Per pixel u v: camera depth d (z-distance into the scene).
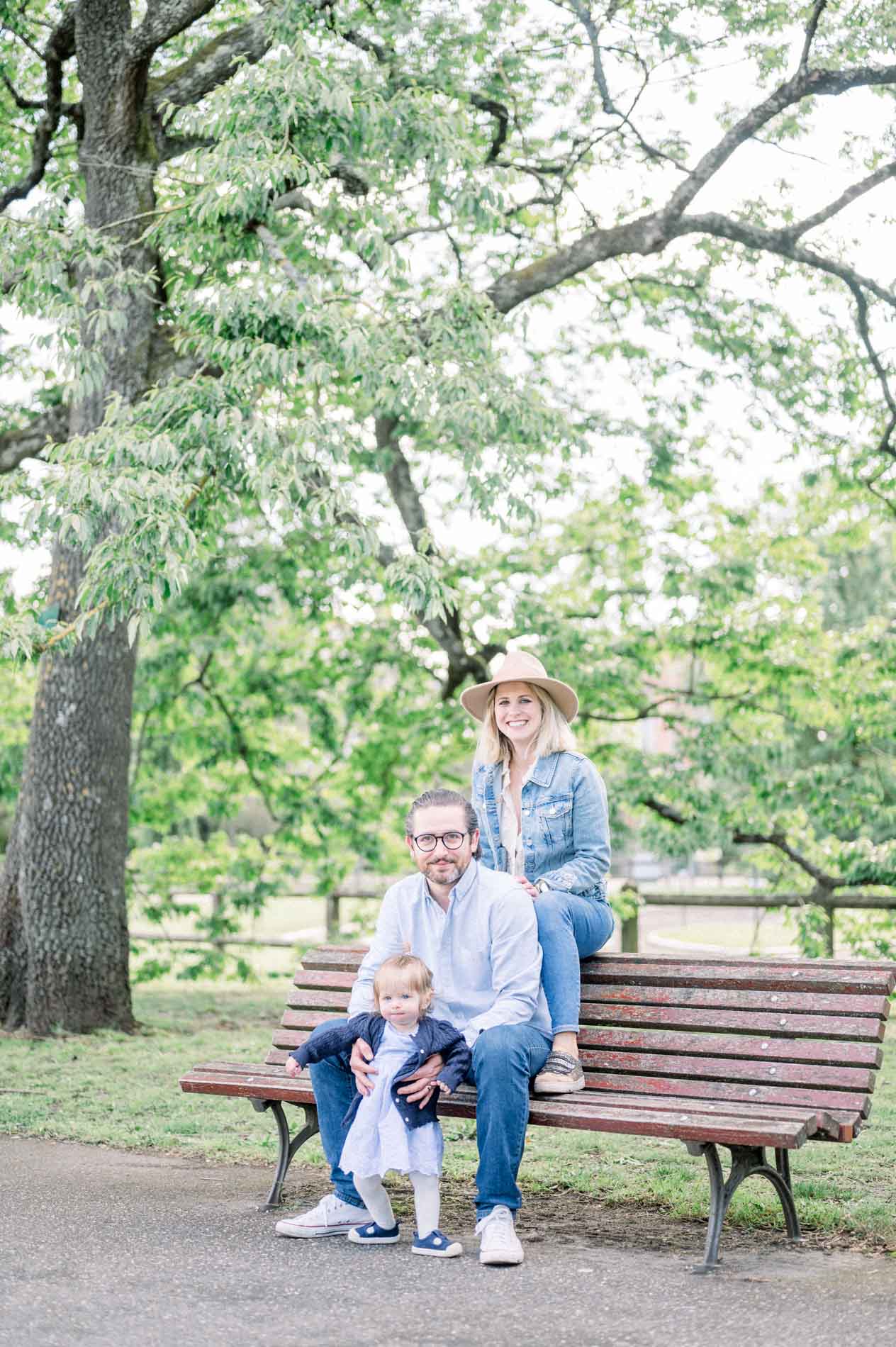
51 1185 4.93
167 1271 3.78
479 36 9.95
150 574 6.33
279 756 13.62
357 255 9.05
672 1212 4.55
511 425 8.26
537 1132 6.04
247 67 7.69
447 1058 4.03
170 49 10.79
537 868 4.75
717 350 11.77
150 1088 7.15
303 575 12.48
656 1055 4.34
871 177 10.57
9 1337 3.19
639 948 12.77
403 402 7.98
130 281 7.73
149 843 13.26
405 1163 3.92
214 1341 3.17
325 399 10.94
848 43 9.83
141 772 13.27
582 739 13.17
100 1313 3.39
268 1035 9.21
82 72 9.38
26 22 10.26
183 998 12.14
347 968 5.05
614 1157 5.48
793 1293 3.54
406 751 13.40
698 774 12.42
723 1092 4.17
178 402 7.02
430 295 8.98
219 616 12.38
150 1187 4.90
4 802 12.62
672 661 13.46
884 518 12.84
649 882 30.89
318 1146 5.75
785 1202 4.13
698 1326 3.27
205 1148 5.67
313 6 8.55
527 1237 4.21
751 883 26.84
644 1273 3.75
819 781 12.16
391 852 13.40
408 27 9.56
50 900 9.27
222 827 15.26
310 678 13.26
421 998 4.04
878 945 11.57
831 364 11.72
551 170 11.07
